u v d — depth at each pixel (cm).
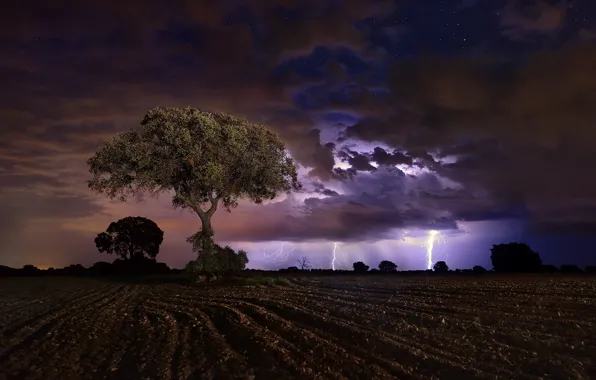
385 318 1288
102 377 961
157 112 2873
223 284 2664
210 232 2928
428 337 1046
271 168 3025
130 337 1316
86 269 4553
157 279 3428
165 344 1182
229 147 2833
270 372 883
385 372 838
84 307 1961
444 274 3412
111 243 4428
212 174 2730
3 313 1862
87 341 1277
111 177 2853
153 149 2820
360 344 1033
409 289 2056
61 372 1005
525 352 898
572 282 2108
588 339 961
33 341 1308
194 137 2827
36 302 2191
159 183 2853
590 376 754
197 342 1177
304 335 1139
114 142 2841
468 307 1430
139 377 934
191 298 2111
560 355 864
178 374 927
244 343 1120
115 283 3209
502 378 765
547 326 1098
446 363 852
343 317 1349
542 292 1716
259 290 2281
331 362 918
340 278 2997
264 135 3027
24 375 1002
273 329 1258
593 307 1319
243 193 3106
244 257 2966
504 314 1273
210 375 907
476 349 936
